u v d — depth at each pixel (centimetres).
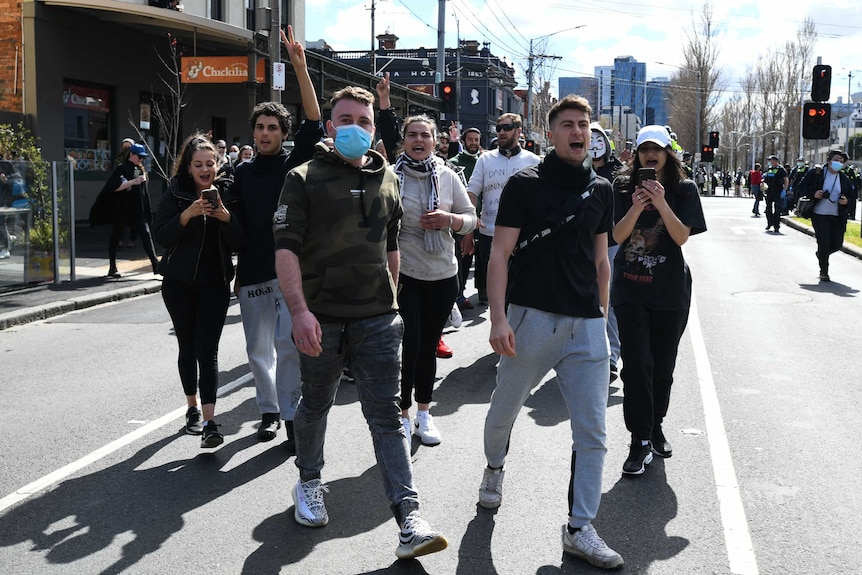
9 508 461
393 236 441
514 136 847
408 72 6019
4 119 1805
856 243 1911
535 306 398
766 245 2000
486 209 856
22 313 1028
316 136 547
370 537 424
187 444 571
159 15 1688
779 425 610
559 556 402
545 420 618
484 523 440
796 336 936
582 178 401
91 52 1998
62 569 389
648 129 503
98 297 1164
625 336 504
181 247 549
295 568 391
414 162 566
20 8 1822
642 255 504
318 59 2275
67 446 566
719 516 449
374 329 410
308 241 405
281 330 545
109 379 752
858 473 514
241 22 2548
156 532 430
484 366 791
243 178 564
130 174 1308
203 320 549
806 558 401
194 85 2409
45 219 1258
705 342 902
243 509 460
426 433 570
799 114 7012
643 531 430
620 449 557
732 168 10100
